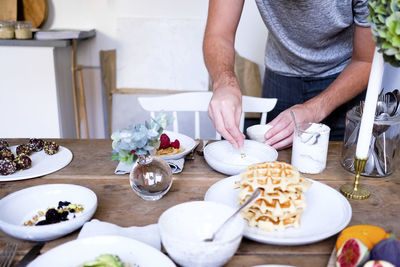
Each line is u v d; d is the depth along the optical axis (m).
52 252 0.58
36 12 2.36
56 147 1.10
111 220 0.75
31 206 0.77
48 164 1.02
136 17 2.41
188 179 0.94
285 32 1.47
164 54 2.45
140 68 2.47
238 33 2.38
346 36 1.48
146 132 0.80
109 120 2.60
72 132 2.54
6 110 2.22
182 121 2.45
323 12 1.30
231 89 1.11
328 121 1.61
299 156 0.97
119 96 2.51
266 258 0.64
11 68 2.14
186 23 2.38
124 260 0.58
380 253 0.53
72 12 2.43
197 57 2.44
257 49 2.40
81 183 0.92
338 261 0.58
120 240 0.61
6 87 2.18
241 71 2.42
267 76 1.80
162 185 0.82
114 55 2.48
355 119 0.98
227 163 0.94
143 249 0.60
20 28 2.07
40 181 0.93
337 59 1.53
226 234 0.61
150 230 0.69
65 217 0.73
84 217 0.69
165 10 2.39
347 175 0.98
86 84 2.56
